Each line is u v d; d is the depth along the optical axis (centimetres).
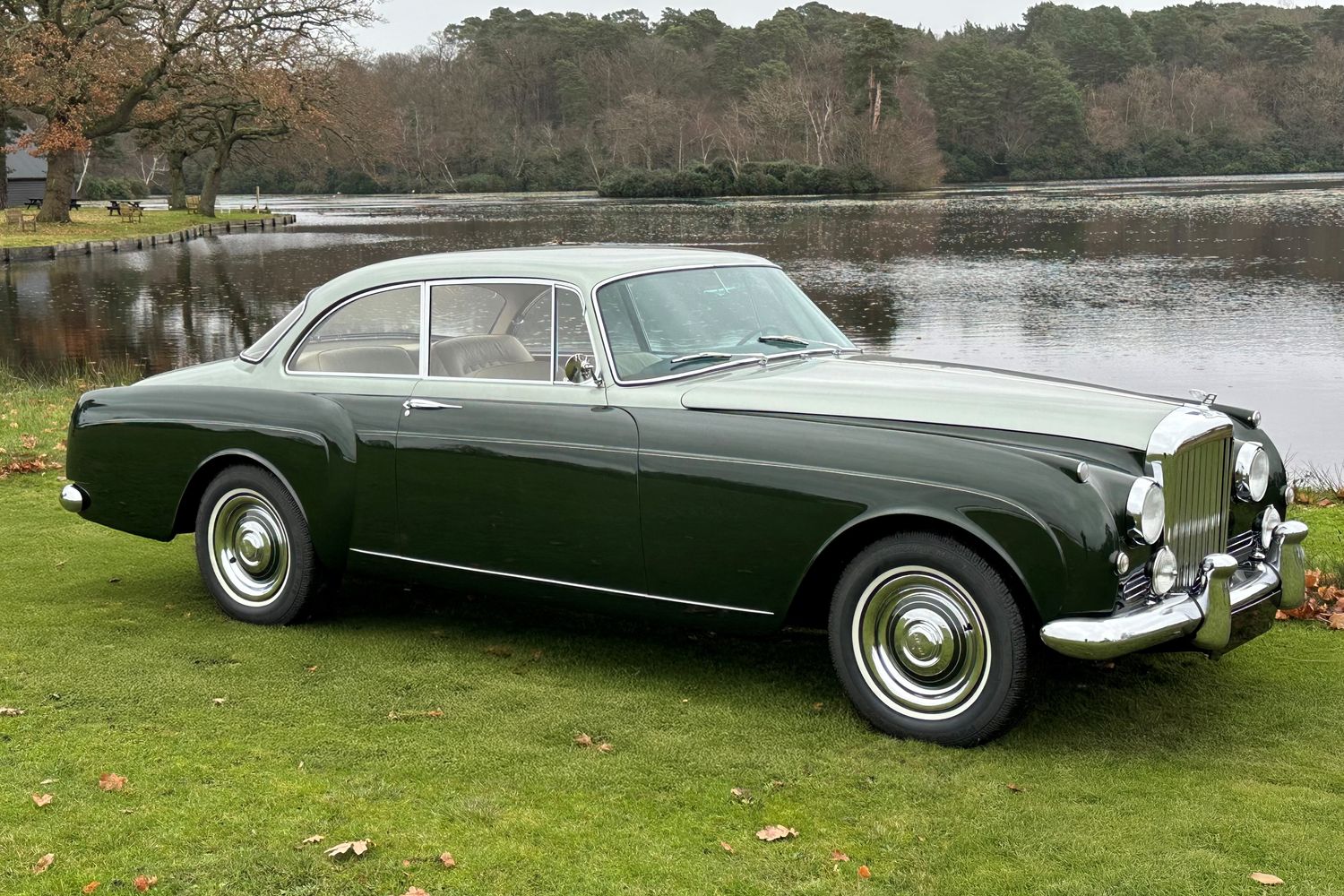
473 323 530
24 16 4947
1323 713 463
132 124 5325
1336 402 1382
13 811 392
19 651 543
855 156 11812
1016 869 352
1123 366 1673
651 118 13538
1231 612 437
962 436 433
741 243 4462
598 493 486
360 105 6750
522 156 14550
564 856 363
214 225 6300
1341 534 743
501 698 488
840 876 350
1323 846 360
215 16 5000
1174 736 445
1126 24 18125
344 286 571
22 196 8919
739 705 480
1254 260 3341
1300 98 15225
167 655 539
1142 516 407
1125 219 5572
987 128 15062
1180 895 335
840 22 19750
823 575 464
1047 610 408
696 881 349
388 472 537
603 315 499
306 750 438
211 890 345
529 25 18338
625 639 563
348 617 596
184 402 588
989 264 3438
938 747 437
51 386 1605
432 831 378
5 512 825
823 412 454
